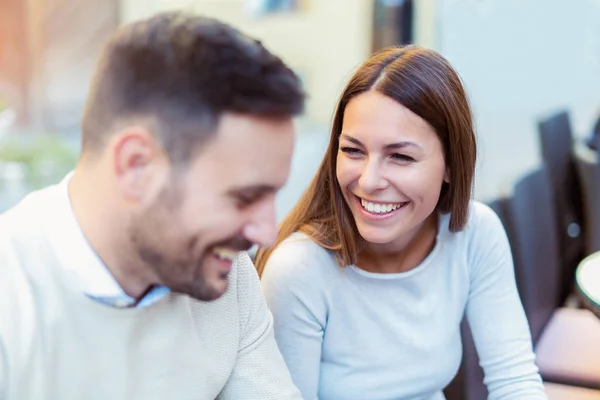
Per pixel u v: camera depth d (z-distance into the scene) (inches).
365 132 43.3
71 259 30.3
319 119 262.5
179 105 26.9
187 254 29.0
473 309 53.2
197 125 27.0
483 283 52.5
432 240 49.6
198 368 35.6
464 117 45.3
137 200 28.3
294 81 28.6
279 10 268.4
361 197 44.9
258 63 27.7
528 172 82.9
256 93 27.3
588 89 207.5
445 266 50.4
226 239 29.0
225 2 257.0
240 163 27.9
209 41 27.5
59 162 140.3
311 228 47.9
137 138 27.6
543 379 74.5
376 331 48.6
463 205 47.8
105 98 28.2
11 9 212.8
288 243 47.8
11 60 213.8
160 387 34.1
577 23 203.6
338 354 49.1
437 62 44.4
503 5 202.4
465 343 62.4
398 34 218.7
